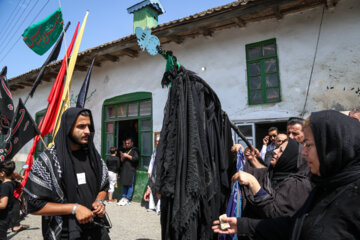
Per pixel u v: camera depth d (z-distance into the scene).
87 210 1.75
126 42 6.59
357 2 4.74
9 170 3.42
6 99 3.83
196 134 1.58
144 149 7.28
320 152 0.97
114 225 4.93
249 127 5.62
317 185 1.04
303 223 1.02
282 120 5.24
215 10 5.11
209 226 1.62
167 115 1.70
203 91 1.80
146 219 5.36
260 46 5.68
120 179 7.34
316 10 5.09
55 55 4.35
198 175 1.51
